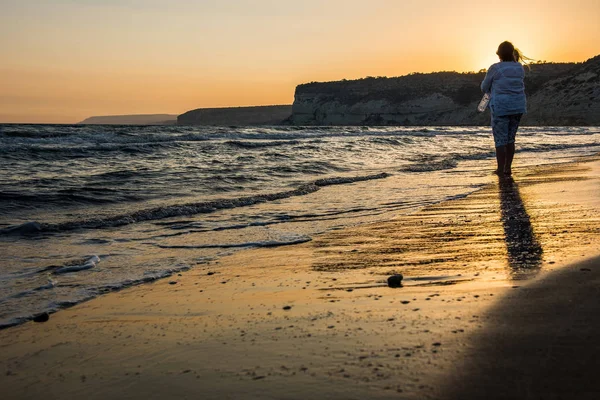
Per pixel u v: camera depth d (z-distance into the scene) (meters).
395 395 1.52
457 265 3.29
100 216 6.20
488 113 118.69
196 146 16.22
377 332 2.08
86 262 4.10
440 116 131.12
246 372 1.82
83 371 2.03
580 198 5.77
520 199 6.12
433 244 4.07
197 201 7.24
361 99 146.00
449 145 19.72
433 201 6.65
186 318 2.64
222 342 2.18
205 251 4.43
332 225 5.38
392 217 5.66
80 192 7.82
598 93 104.69
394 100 140.25
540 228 4.28
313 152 15.44
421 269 3.29
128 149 14.99
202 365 1.94
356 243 4.38
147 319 2.69
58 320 2.79
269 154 14.58
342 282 3.13
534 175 8.72
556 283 2.53
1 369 2.13
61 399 1.80
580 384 1.50
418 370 1.67
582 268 2.78
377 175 9.98
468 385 1.54
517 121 8.52
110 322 2.70
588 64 117.12
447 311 2.26
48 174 10.24
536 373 1.58
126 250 4.55
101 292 3.32
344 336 2.08
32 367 2.13
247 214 6.24
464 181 8.65
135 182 9.12
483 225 4.68
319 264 3.71
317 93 158.38
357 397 1.54
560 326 1.93
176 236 5.11
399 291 2.78
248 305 2.78
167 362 2.01
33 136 18.77
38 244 4.82
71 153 13.98
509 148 8.60
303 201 7.16
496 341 1.84
